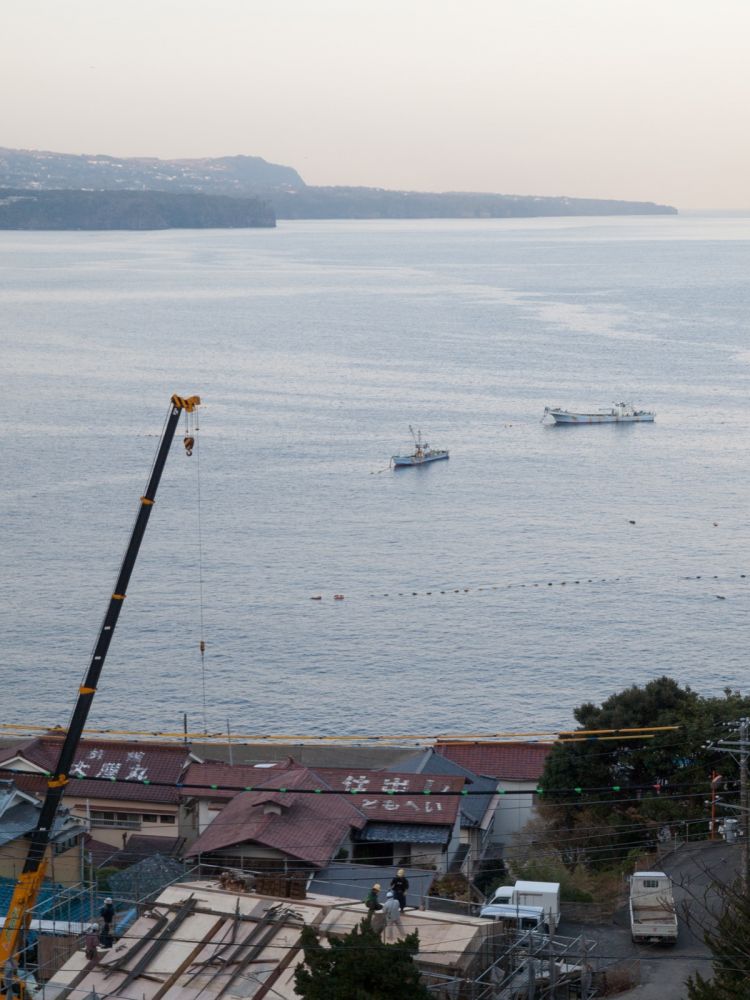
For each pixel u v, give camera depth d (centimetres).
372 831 6288
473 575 15212
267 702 11275
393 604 14100
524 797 7419
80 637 12988
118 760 7244
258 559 15875
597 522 17750
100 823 6900
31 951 4597
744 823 4650
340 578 15100
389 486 19988
